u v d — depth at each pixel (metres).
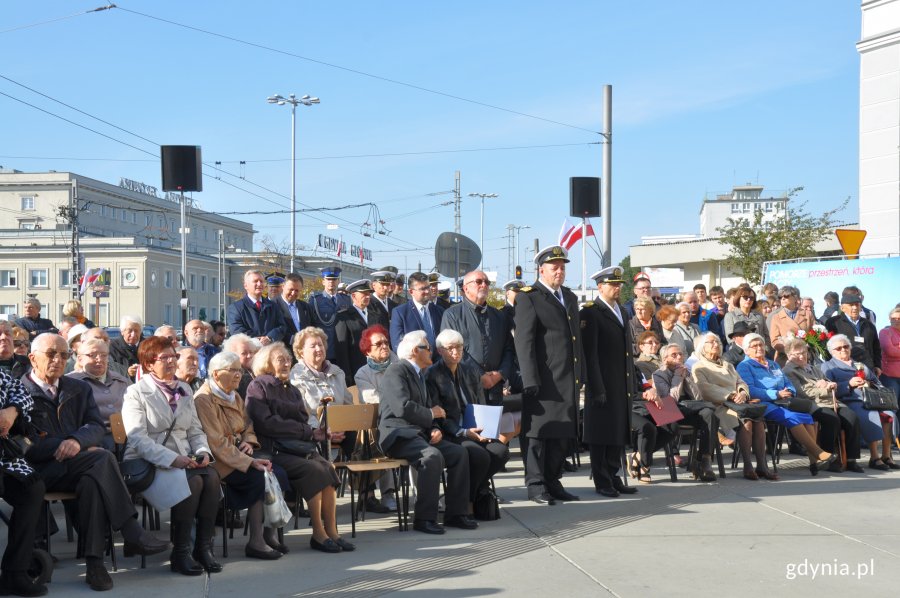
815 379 10.53
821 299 15.87
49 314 66.19
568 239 16.28
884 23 23.39
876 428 10.24
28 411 5.63
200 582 5.67
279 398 6.83
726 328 12.37
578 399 8.16
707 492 8.75
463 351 8.06
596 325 8.51
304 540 6.83
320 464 6.57
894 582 5.59
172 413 6.24
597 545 6.55
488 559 6.17
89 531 5.58
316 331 7.86
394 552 6.39
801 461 10.87
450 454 7.23
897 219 23.08
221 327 11.20
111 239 65.75
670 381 9.56
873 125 23.59
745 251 36.97
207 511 6.02
